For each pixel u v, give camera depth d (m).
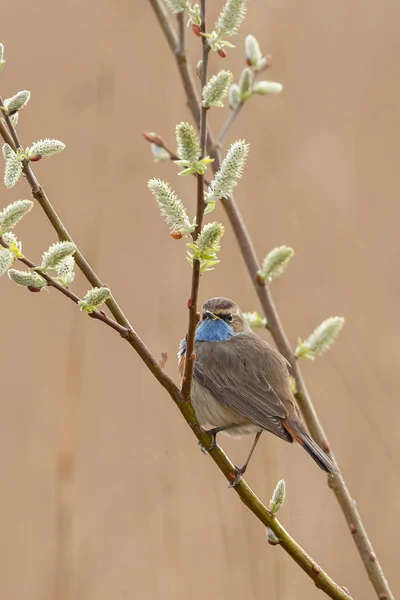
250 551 10.25
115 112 13.19
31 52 13.66
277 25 14.03
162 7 9.01
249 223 13.07
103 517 11.45
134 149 13.13
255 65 8.70
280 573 9.91
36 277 5.64
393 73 15.01
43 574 11.14
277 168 13.43
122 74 13.34
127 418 12.27
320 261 13.23
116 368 12.78
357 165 14.31
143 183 13.12
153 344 12.34
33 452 12.17
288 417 8.52
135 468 11.84
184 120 13.29
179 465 11.63
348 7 15.41
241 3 5.48
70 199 12.79
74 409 10.37
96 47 13.66
